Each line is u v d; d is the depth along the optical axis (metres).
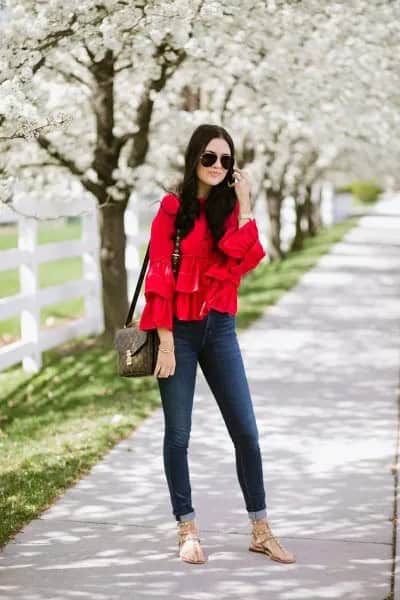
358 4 9.45
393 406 8.59
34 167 11.15
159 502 5.91
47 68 9.64
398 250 27.92
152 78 9.73
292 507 5.79
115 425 7.82
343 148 21.58
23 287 10.72
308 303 15.88
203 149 4.73
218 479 6.36
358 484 6.26
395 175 31.73
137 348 4.84
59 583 4.64
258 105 12.12
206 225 4.75
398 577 4.70
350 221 47.47
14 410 8.80
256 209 25.56
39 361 10.90
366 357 11.02
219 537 5.29
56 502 5.89
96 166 10.88
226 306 4.81
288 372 10.13
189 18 7.67
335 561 4.93
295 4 9.08
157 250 4.77
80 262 26.22
